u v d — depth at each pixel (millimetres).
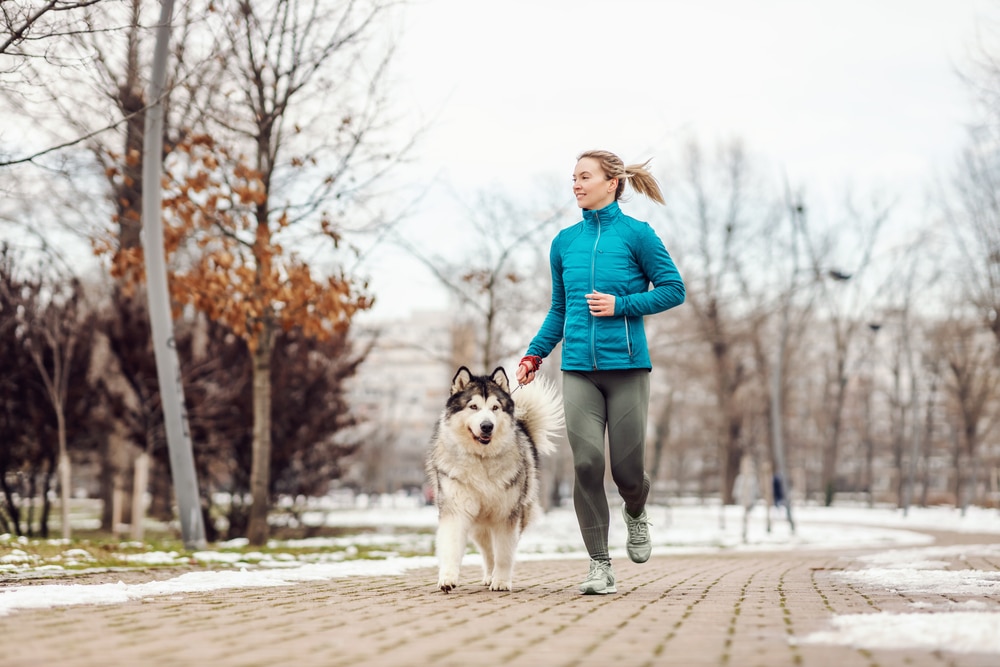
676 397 59781
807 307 48719
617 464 6527
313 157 15102
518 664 3623
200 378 18484
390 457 79125
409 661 3697
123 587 6852
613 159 6770
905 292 49938
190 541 13797
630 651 3957
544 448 8086
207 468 18844
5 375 17062
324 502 58031
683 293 6508
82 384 17578
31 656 3783
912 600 6215
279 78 14859
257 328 15016
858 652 3879
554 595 6703
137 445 18453
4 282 16875
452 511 6922
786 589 7359
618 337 6406
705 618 5172
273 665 3590
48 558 10211
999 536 23844
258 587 7465
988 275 29922
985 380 41719
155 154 12938
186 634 4480
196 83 13797
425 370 119875
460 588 7344
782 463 28234
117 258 14836
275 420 18969
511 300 21766
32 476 17875
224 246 14914
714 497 75812
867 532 27188
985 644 3918
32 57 8727
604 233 6676
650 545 6938
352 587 7477
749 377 49719
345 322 15305
